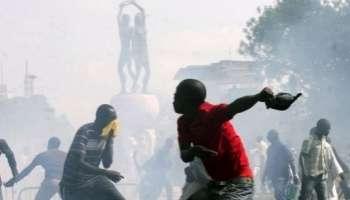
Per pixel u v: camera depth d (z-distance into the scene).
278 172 19.61
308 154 17.88
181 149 7.87
